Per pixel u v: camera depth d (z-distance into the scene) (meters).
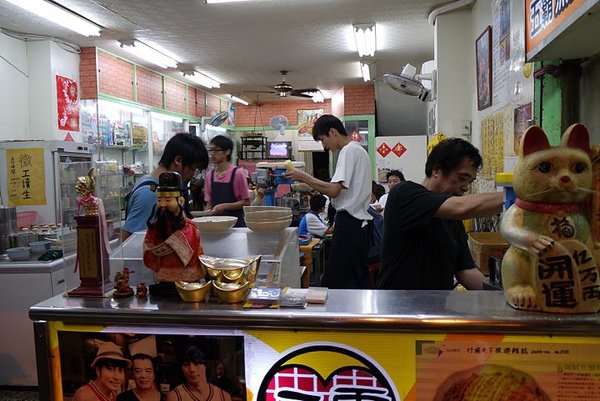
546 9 1.27
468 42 4.40
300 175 2.61
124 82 6.50
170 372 1.00
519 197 0.93
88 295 1.11
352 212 2.67
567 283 0.88
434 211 1.46
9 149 3.90
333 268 2.71
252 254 1.50
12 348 2.80
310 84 9.02
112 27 5.12
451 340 0.92
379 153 7.21
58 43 5.45
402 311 0.94
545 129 1.54
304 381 0.97
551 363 0.90
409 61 7.02
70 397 1.04
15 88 5.16
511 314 0.91
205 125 9.08
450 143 1.61
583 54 1.37
